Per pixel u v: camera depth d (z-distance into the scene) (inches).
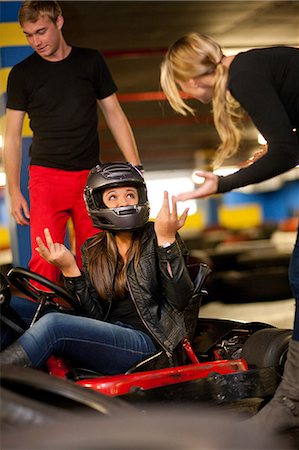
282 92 121.0
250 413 137.3
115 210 140.2
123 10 379.6
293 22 429.1
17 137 197.3
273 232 674.2
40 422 86.8
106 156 729.6
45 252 141.1
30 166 195.9
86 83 194.5
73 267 142.7
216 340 160.6
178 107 123.9
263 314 327.0
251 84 117.7
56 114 191.9
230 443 75.9
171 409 125.7
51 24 187.9
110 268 143.3
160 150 753.0
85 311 144.1
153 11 384.5
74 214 194.9
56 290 141.9
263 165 115.9
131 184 142.9
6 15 256.1
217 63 119.9
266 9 398.0
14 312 138.3
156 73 511.5
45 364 136.0
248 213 701.3
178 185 779.4
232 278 368.5
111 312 145.6
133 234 143.8
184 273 136.8
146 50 457.1
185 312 145.8
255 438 78.2
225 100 119.9
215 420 80.6
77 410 101.3
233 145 121.6
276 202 700.7
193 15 399.5
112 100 199.8
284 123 116.8
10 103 195.9
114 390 127.7
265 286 366.0
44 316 130.8
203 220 693.9
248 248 470.9
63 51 193.3
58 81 192.1
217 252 441.1
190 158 768.3
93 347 133.6
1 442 76.6
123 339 137.1
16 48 256.8
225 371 140.3
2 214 660.1
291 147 116.5
